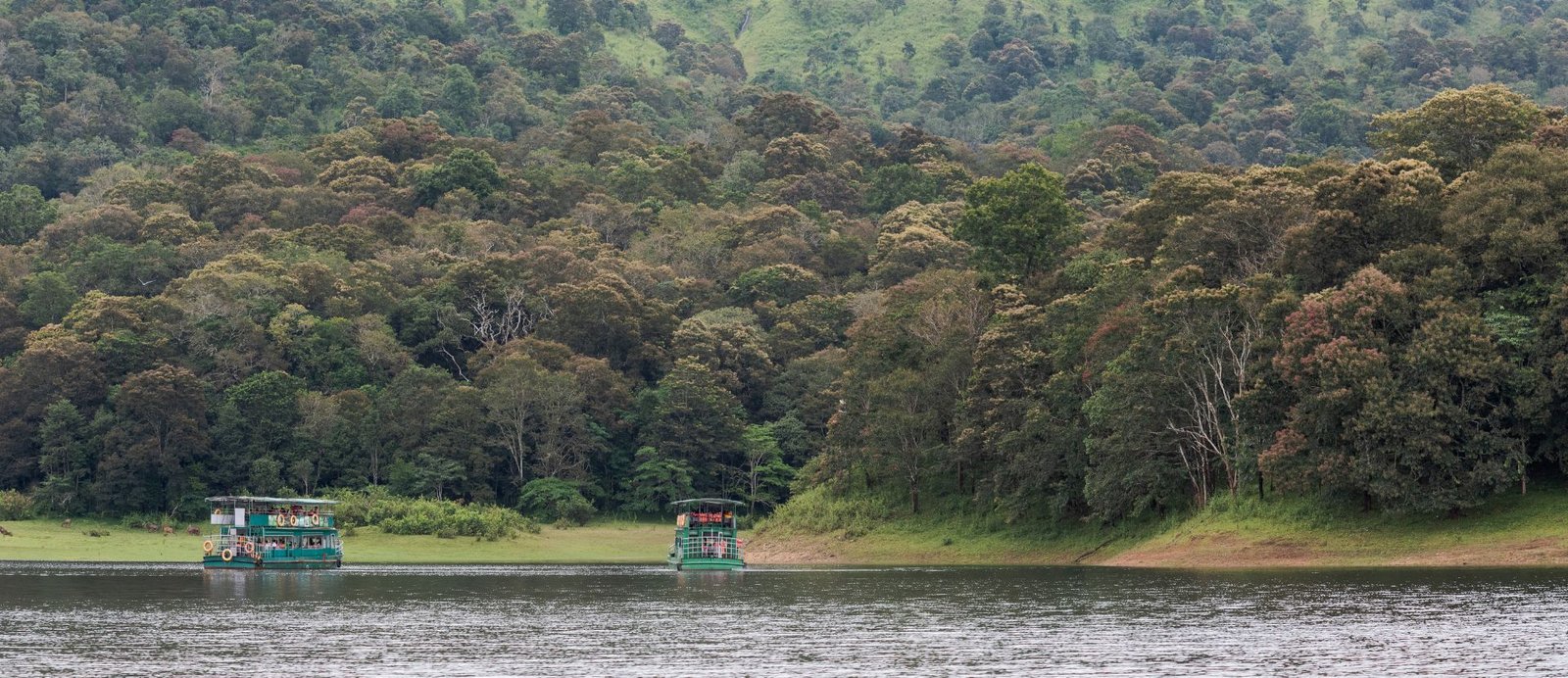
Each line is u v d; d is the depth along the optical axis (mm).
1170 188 179250
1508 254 126250
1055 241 197875
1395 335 126375
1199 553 132875
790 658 70188
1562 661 66000
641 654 72125
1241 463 132500
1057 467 149750
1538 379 119375
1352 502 130250
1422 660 66812
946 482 175250
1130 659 68438
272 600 105250
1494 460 120688
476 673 66562
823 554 172000
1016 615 87812
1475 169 153875
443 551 193125
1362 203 136000
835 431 179750
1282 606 88875
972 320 176000
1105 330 145500
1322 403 121688
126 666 69188
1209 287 152000
